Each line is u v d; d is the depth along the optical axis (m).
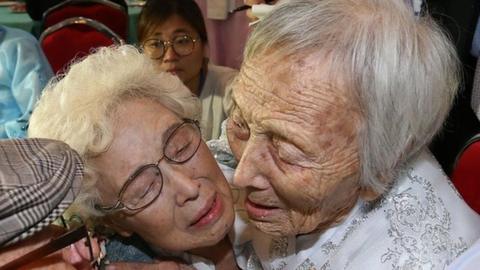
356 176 0.68
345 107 0.62
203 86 1.97
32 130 0.81
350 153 0.65
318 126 0.62
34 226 0.48
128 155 0.77
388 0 0.67
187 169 0.82
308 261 0.85
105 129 0.76
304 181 0.66
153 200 0.80
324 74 0.62
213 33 2.78
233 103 0.74
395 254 0.73
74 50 2.16
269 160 0.69
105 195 0.80
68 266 0.57
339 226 0.82
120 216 0.83
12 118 1.98
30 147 0.53
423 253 0.72
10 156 0.50
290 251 0.88
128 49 0.89
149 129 0.79
